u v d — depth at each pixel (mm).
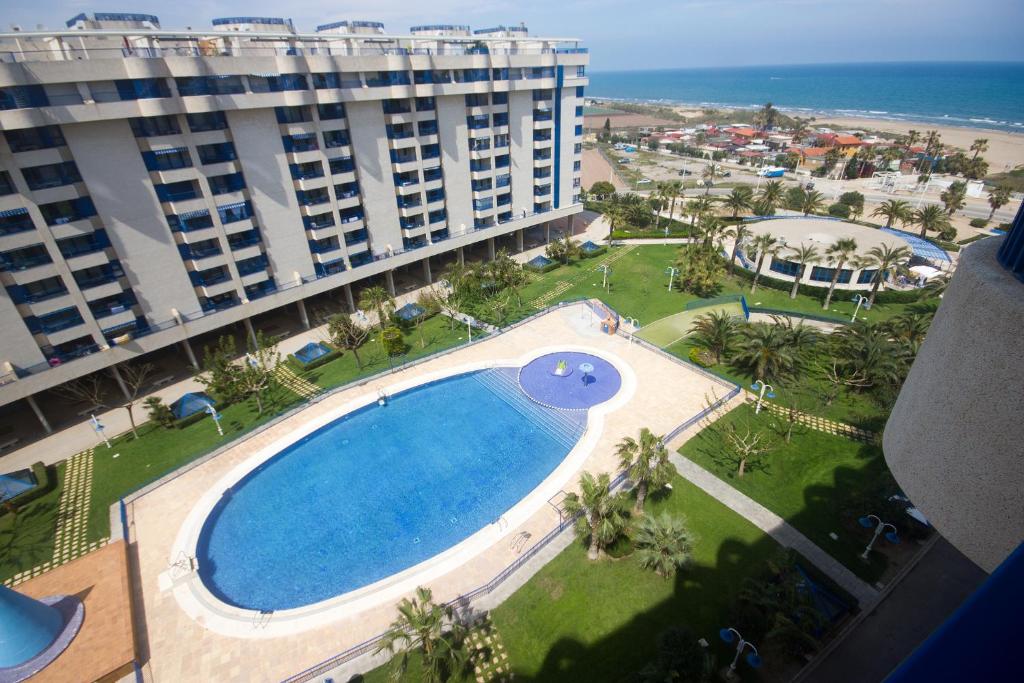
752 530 35625
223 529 39219
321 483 43031
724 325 54531
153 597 33469
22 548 37719
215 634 31141
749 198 96688
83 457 46000
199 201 51250
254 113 52750
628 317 65938
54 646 29516
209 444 46938
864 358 48094
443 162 70500
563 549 35188
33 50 45844
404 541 37656
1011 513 8742
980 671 5324
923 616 29500
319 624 31391
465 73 68188
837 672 26953
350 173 61438
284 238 58750
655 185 142750
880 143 186500
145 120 46938
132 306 50281
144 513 39938
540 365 57219
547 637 29797
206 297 55312
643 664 28094
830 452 42500
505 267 70500
